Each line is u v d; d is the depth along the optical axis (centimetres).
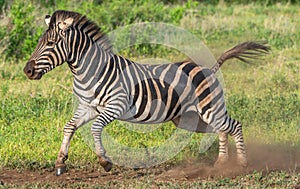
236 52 1733
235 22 4094
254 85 2639
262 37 3684
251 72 2864
